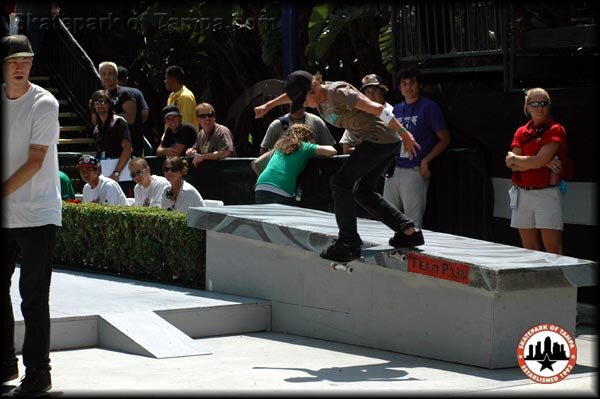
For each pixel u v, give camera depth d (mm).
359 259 8172
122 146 13805
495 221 10898
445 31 11797
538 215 9625
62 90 18328
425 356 8195
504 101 10656
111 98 14484
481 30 11430
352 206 7977
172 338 8453
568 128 10180
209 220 10055
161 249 10805
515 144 9688
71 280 10867
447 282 7977
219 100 20531
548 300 7906
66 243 12023
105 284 10586
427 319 8164
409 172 10930
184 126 14133
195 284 10477
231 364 7863
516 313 7742
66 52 18094
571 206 10219
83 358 8094
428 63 11984
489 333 7648
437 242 8961
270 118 18328
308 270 9219
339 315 8945
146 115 15359
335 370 7617
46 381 6691
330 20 14516
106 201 12344
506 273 7504
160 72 19719
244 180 13000
